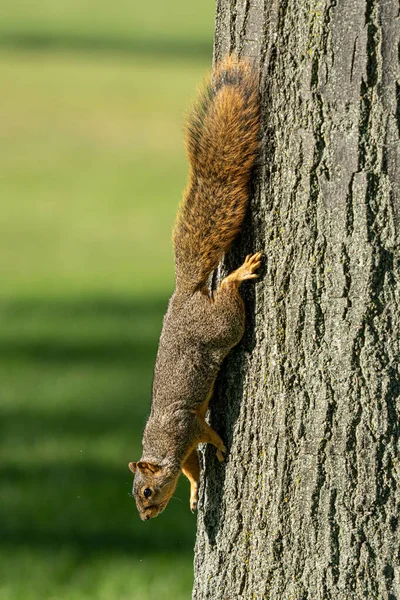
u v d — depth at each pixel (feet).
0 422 62.28
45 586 42.50
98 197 142.92
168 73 232.32
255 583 27.68
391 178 24.49
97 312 89.76
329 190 25.13
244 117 26.61
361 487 25.52
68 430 61.21
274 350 26.63
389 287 24.82
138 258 112.57
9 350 78.02
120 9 361.92
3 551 45.88
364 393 25.25
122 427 61.82
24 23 318.04
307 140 25.29
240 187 27.12
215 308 27.71
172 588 42.11
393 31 24.12
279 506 26.81
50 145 171.63
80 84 216.54
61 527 48.67
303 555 26.53
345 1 24.39
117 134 179.22
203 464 30.83
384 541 25.48
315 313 25.70
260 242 26.81
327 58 24.79
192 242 28.25
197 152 27.71
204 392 29.04
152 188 148.15
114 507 50.98
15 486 52.85
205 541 29.60
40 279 102.73
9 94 205.16
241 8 26.71
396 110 24.30
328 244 25.31
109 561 45.03
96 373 72.59
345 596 25.94
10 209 136.05
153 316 88.38
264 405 27.04
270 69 26.05
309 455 26.13
